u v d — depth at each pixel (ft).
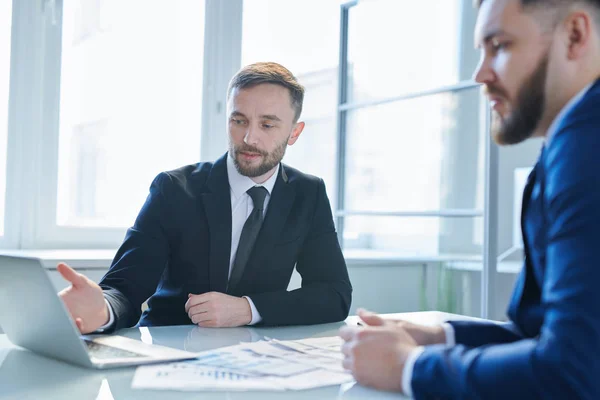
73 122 9.34
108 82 9.59
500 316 10.11
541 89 2.73
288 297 4.89
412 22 10.01
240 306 4.67
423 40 10.01
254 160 5.48
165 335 4.22
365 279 10.32
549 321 2.26
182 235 5.49
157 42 9.93
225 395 2.76
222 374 3.08
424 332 3.36
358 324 4.89
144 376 3.03
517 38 2.74
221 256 5.45
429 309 10.15
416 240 10.27
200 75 10.23
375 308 10.41
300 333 4.46
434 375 2.45
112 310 4.34
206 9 10.19
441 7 10.19
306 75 11.36
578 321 2.14
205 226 5.50
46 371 3.20
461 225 9.56
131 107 9.79
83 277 4.15
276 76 5.56
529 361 2.22
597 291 2.15
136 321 5.03
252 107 5.44
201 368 3.20
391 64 10.14
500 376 2.26
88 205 9.53
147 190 9.98
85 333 4.13
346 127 10.72
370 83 10.42
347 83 10.71
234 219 5.63
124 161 9.78
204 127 10.24
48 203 9.10
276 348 3.74
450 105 9.55
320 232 5.90
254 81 5.49
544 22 2.70
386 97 10.23
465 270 9.57
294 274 9.60
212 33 10.25
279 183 5.76
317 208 5.95
